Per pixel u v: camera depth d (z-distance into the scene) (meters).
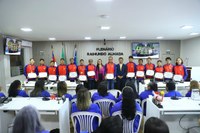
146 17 3.00
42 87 2.85
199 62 6.16
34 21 3.26
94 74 5.79
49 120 2.60
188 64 7.06
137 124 2.04
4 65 5.35
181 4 2.23
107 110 2.77
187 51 7.16
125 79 5.76
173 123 2.55
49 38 6.56
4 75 5.36
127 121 2.00
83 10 2.50
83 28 4.16
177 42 7.78
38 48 7.71
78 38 6.73
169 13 2.71
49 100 2.45
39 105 2.21
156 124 0.93
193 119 2.53
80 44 7.77
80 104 1.98
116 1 2.10
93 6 2.30
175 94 2.79
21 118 1.02
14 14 2.71
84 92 2.01
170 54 7.82
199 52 6.14
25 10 2.48
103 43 7.79
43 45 7.70
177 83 4.26
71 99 2.75
